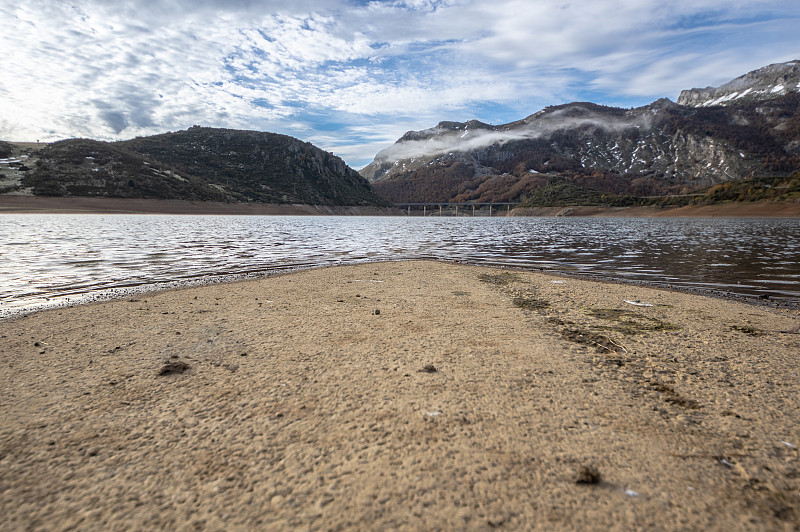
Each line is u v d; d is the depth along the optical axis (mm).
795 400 4164
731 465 3051
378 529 2389
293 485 2797
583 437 3438
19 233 32312
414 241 33531
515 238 38531
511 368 5027
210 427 3561
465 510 2555
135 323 7168
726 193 151125
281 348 5758
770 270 16062
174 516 2510
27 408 3889
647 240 34469
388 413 3820
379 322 7289
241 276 13609
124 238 29062
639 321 7547
